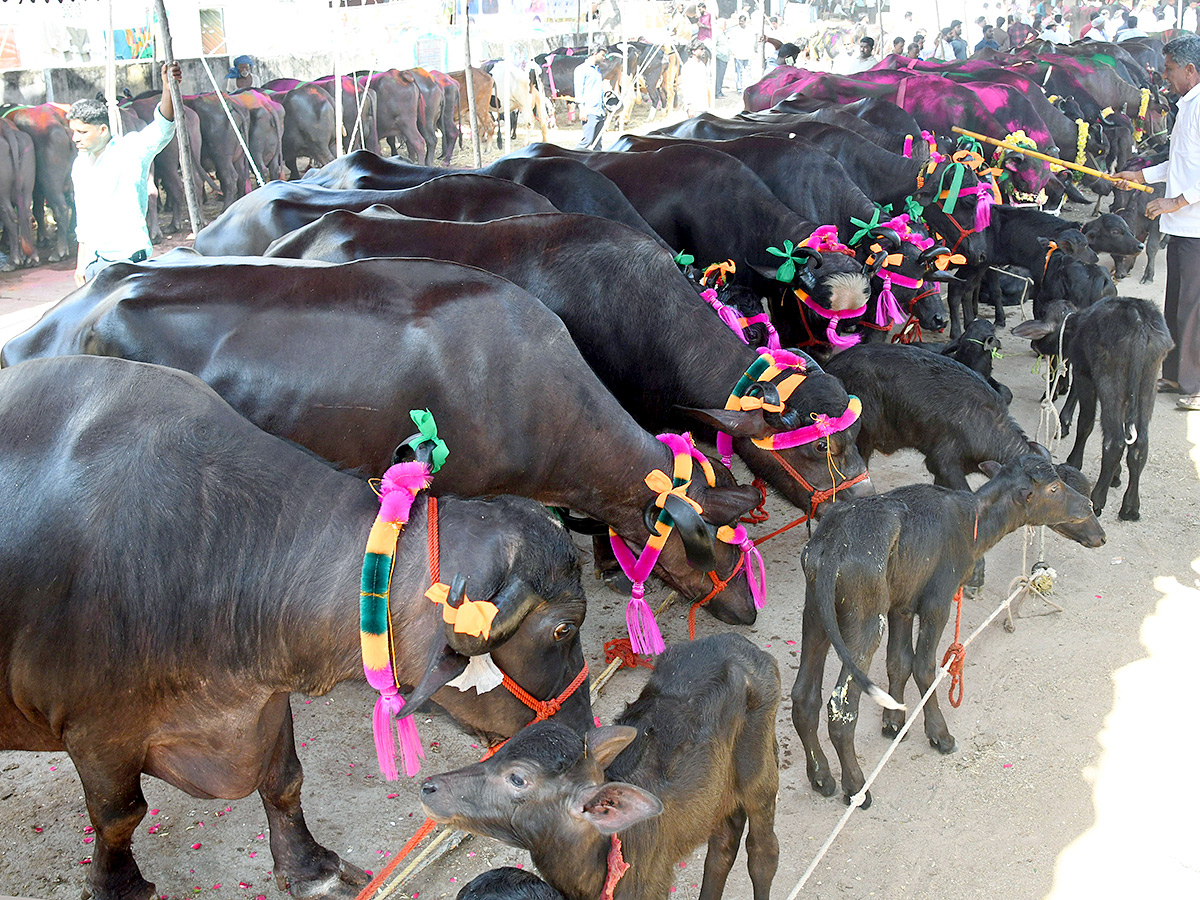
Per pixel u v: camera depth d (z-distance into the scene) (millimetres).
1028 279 9586
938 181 9047
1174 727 4293
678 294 5035
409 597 2807
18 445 2982
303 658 2939
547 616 2881
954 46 27609
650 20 27703
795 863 3600
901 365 5578
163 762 3123
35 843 3635
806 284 6539
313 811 3824
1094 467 6871
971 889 3471
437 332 3922
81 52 16516
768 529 6164
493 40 24594
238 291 3994
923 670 4062
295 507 2947
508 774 2418
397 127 18625
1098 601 5281
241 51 19969
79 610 2822
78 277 6930
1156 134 18453
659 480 4066
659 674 3123
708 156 7266
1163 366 7977
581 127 24453
